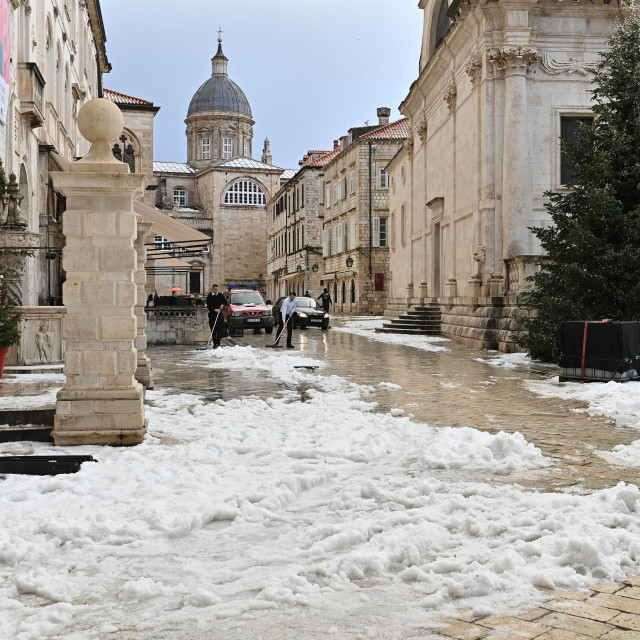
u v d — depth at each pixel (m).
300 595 3.96
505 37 22.69
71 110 30.91
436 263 31.19
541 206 23.02
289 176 102.06
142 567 4.42
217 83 103.56
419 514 5.29
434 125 31.44
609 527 5.06
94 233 7.81
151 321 24.22
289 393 11.98
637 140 16.17
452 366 16.89
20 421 8.23
